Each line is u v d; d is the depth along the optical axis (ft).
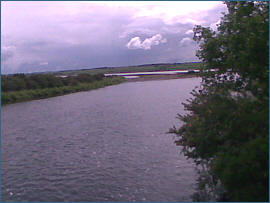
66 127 69.10
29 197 32.48
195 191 30.76
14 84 137.59
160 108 87.51
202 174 28.14
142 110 86.38
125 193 31.99
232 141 20.43
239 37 26.55
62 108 104.42
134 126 64.08
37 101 131.44
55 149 50.65
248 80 26.43
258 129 19.10
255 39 23.36
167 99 109.09
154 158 42.29
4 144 56.29
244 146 18.74
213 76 31.68
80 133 61.36
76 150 49.11
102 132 60.75
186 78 251.39
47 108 107.04
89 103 114.83
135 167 39.27
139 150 46.50
